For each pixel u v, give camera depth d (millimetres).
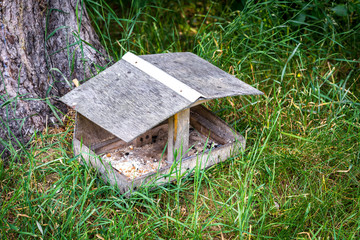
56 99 3268
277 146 3061
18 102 3035
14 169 2803
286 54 4125
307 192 2764
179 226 2418
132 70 2752
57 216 2480
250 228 2301
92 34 3559
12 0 2918
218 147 2811
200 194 2686
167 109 2479
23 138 3064
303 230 2508
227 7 4793
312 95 3557
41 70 3168
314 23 4129
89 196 2611
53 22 3258
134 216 2393
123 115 2500
